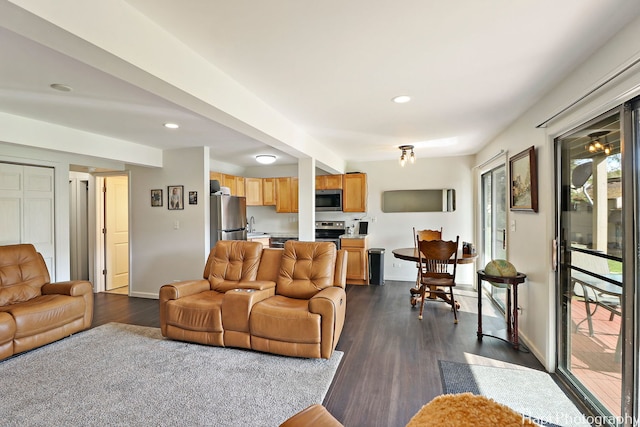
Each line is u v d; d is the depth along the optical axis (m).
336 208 6.03
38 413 1.97
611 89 1.69
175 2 1.42
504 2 1.43
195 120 3.18
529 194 2.85
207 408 2.03
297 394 2.18
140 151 4.38
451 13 1.52
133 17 1.47
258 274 3.51
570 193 2.34
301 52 1.90
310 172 4.16
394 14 1.52
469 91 2.53
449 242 3.72
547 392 2.21
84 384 2.31
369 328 3.49
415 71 2.17
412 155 4.71
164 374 2.45
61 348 2.93
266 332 2.76
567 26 1.62
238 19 1.56
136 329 3.46
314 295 3.04
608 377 1.91
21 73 2.07
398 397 2.16
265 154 5.21
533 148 2.76
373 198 6.09
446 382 2.35
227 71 2.16
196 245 4.63
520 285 3.19
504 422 0.54
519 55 1.94
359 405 2.08
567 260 2.40
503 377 2.41
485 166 4.78
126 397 2.14
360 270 5.68
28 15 1.10
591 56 1.93
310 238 4.18
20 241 3.66
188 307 3.02
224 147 4.62
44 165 3.89
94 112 2.91
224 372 2.49
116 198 5.63
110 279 5.46
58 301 3.07
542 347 2.62
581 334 2.22
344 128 3.67
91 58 1.42
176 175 4.72
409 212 5.88
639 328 1.66
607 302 1.92
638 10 1.48
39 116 3.02
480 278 3.13
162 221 4.80
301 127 3.62
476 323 3.64
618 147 1.80
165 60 1.66
